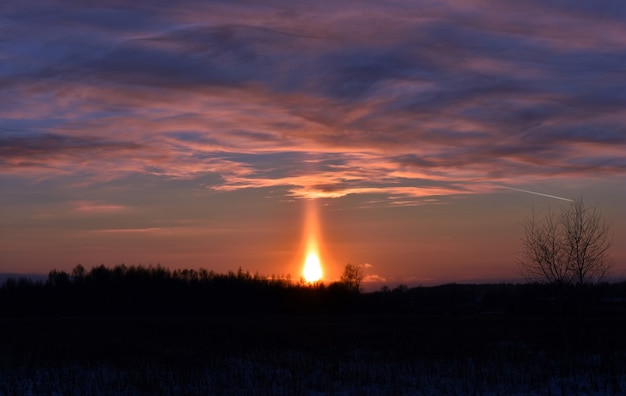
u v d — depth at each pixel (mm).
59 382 23016
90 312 87438
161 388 21688
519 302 59562
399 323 55531
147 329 47750
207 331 45250
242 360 28672
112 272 100500
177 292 96750
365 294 93688
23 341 38156
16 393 21234
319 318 67688
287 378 23406
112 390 21812
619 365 25562
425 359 28266
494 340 37000
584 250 32125
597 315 45719
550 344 33094
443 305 89812
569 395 20234
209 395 20578
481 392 20453
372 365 26812
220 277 98750
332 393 20797
